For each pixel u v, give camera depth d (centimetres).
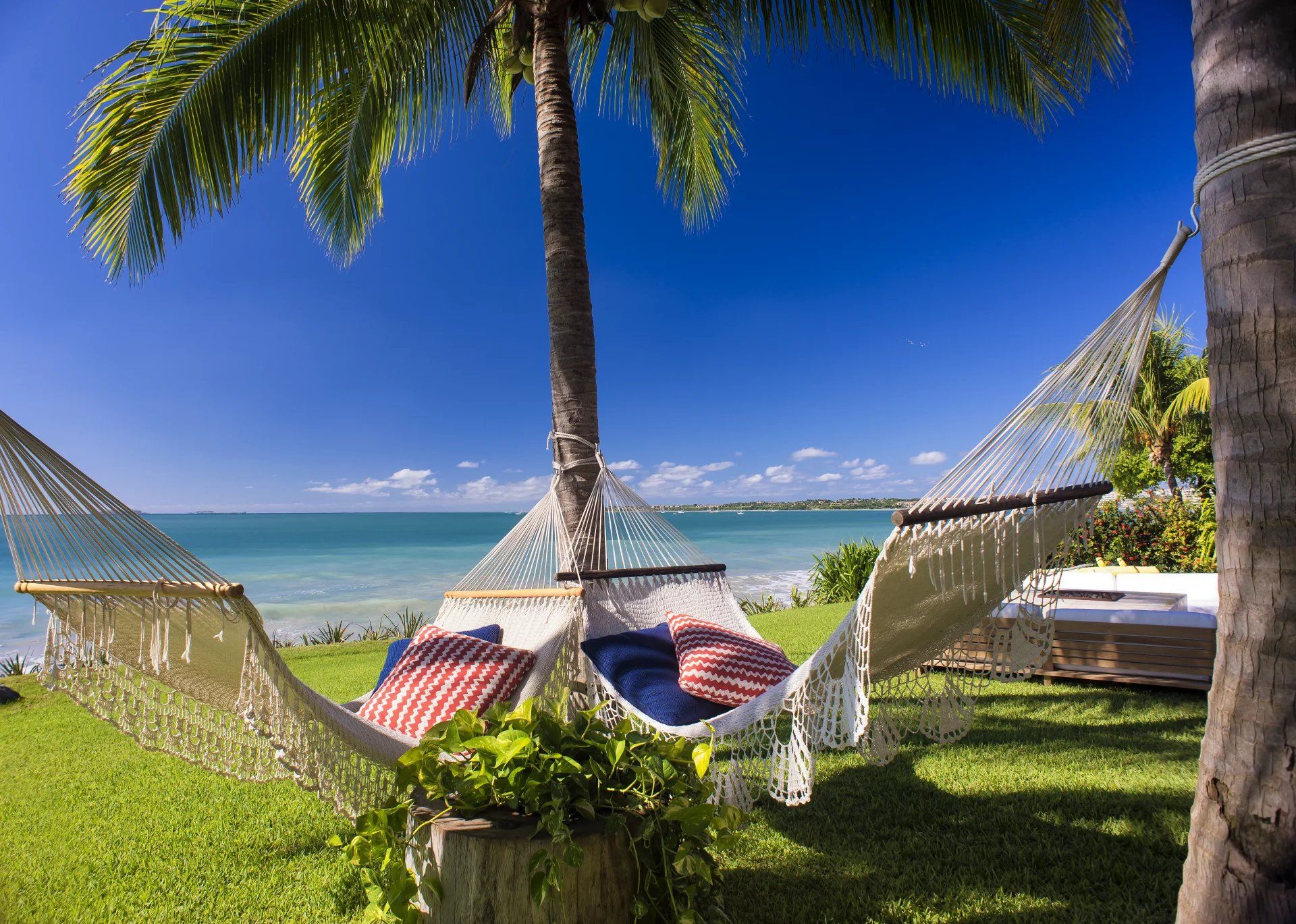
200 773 283
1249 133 105
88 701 162
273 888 186
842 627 177
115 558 149
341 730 173
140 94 334
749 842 203
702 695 236
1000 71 381
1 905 179
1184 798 221
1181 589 528
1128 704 336
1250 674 103
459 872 124
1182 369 1043
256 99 350
